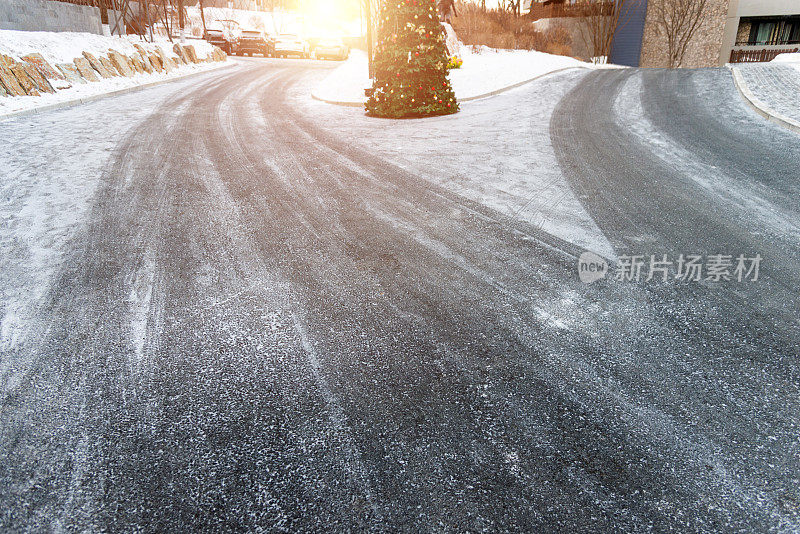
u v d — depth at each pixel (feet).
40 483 5.56
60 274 10.66
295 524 5.02
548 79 50.67
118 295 9.75
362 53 109.50
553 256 11.30
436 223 13.48
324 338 8.25
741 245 11.71
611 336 8.16
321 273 10.64
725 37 108.88
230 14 170.91
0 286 10.14
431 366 7.48
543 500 5.24
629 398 6.71
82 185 16.89
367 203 15.21
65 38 49.96
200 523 5.05
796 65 44.04
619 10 106.63
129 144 23.30
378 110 33.53
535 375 7.23
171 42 80.07
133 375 7.39
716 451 5.81
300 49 104.68
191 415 6.57
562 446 5.94
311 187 16.87
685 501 5.18
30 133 25.72
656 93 37.40
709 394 6.75
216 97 42.52
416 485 5.47
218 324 8.71
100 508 5.24
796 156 19.65
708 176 17.40
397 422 6.39
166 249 11.91
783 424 6.20
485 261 11.11
